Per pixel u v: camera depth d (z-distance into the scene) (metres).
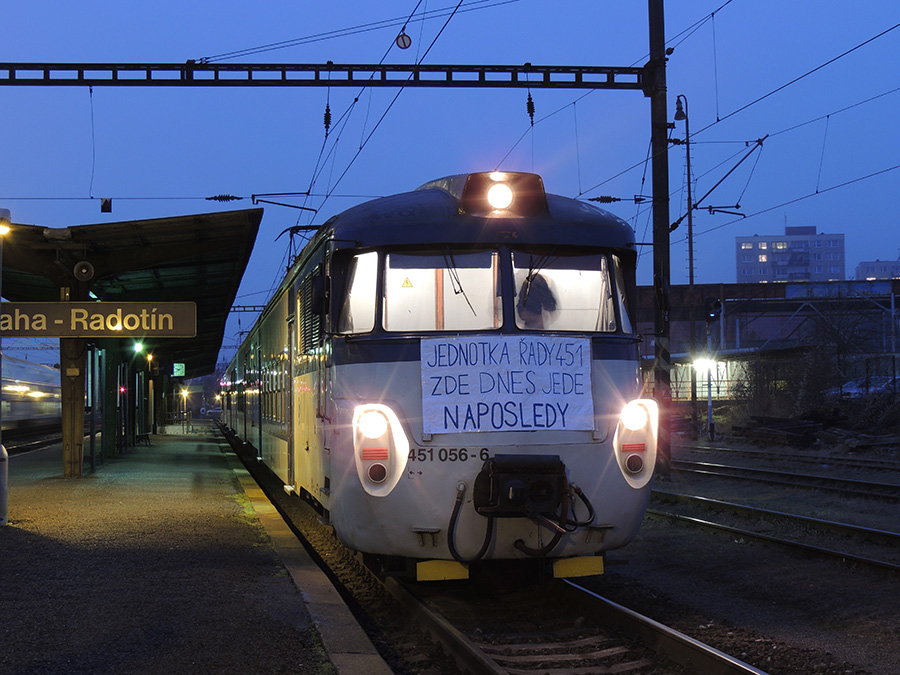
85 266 15.51
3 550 8.98
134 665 5.36
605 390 7.39
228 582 7.70
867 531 10.28
